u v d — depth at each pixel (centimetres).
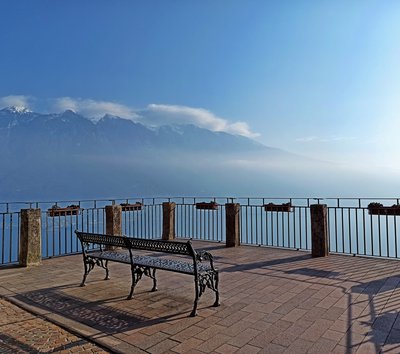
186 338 350
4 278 618
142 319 405
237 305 448
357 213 792
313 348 322
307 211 855
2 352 329
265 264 695
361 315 404
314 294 488
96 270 670
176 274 623
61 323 396
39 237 736
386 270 625
